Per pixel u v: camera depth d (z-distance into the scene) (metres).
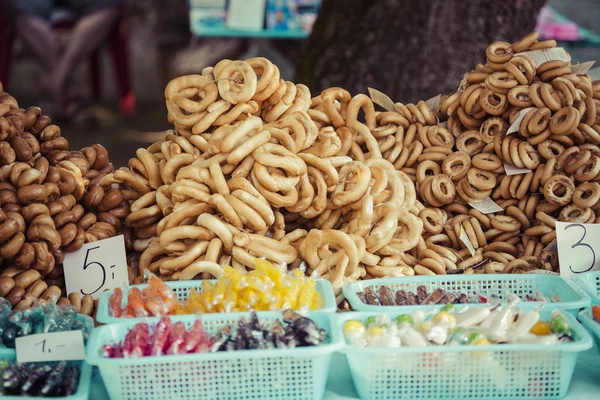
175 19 9.52
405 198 2.55
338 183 2.50
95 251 2.34
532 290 2.34
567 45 6.37
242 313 1.96
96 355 1.74
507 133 2.66
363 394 1.86
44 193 2.19
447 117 2.93
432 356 1.80
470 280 2.36
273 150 2.37
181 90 2.52
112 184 2.54
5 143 2.23
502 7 3.88
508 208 2.66
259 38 8.08
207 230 2.31
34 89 10.09
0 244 2.13
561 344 1.78
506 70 2.71
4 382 1.73
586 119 2.61
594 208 2.56
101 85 9.79
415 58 3.97
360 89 4.12
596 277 2.36
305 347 1.76
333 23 4.17
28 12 7.93
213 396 1.78
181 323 1.85
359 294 2.21
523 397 1.84
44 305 2.04
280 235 2.43
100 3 8.20
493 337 1.84
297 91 2.66
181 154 2.46
